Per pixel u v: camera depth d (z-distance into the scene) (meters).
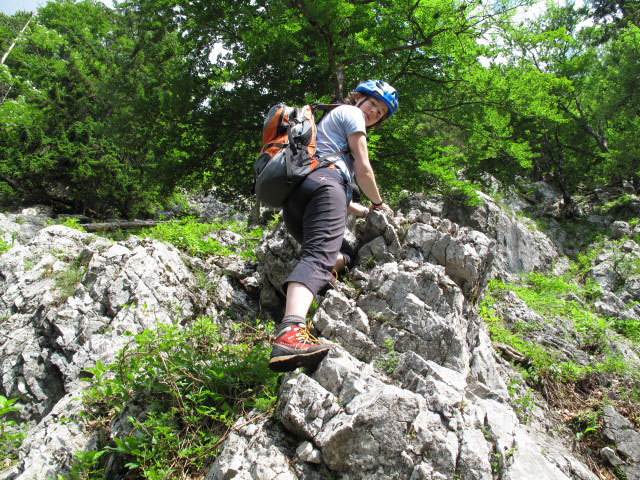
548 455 3.01
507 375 4.19
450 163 13.42
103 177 17.11
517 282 12.51
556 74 23.41
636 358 5.97
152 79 19.12
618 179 23.55
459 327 3.15
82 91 21.78
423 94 13.53
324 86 13.66
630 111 20.61
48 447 2.62
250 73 13.78
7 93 25.61
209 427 2.52
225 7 12.06
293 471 2.12
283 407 2.32
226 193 15.77
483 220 14.10
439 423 2.19
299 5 11.20
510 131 14.32
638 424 3.97
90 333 3.53
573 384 4.44
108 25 28.78
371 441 2.14
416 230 3.69
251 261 4.55
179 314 3.76
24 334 3.65
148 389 2.69
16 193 16.62
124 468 2.43
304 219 2.36
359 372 2.40
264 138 2.46
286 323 2.18
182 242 4.92
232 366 2.71
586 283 14.39
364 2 12.55
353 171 2.54
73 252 4.52
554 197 22.59
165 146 14.75
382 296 3.22
